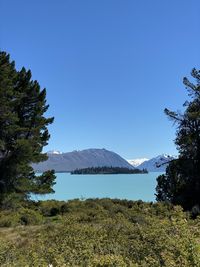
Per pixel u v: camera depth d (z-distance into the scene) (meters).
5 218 30.22
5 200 41.03
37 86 47.81
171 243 7.82
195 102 46.66
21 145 43.22
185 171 44.16
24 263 8.63
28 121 47.34
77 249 9.54
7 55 46.16
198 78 46.28
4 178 43.62
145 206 36.34
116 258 7.16
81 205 39.28
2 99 43.31
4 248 10.72
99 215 30.47
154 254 7.82
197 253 6.90
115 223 14.73
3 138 44.62
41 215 35.91
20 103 47.34
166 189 45.62
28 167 45.00
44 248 10.41
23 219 30.98
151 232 8.95
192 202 42.22
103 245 10.00
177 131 46.38
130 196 73.50
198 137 44.44
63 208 38.22
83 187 106.94
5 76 43.53
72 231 12.39
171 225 9.30
